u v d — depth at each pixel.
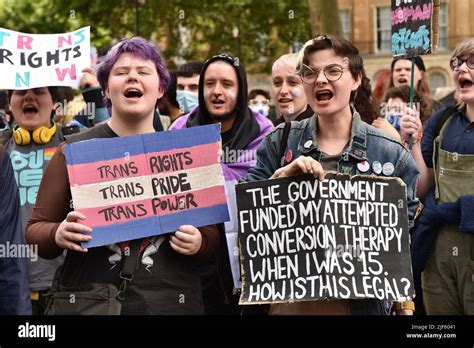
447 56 40.72
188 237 5.05
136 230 5.09
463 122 6.19
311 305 5.04
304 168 4.85
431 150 6.32
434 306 6.24
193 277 5.21
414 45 6.35
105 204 5.09
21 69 6.89
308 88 5.04
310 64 5.01
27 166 6.86
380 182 4.98
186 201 5.19
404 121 6.21
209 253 5.24
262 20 33.44
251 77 39.28
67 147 5.11
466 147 6.08
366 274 4.91
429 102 8.61
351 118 5.12
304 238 4.95
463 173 6.07
